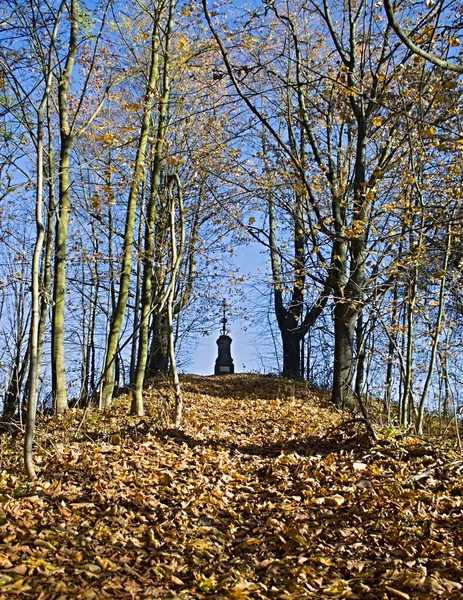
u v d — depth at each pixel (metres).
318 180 13.53
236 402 16.00
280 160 14.96
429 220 11.74
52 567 4.38
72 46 12.45
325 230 11.33
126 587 4.29
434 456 7.78
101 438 8.98
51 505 5.78
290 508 6.11
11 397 15.34
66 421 10.84
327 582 4.48
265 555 5.04
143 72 14.05
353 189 14.12
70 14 12.33
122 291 13.38
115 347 13.43
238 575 4.57
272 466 7.77
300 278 16.02
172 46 14.61
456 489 6.55
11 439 9.40
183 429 9.92
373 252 12.30
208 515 6.06
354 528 5.52
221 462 7.89
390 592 4.23
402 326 11.48
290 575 4.59
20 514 5.36
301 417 12.84
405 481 6.63
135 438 9.09
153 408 12.94
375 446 8.16
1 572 4.20
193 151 15.52
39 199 6.91
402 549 4.95
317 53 17.23
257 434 10.55
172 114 15.90
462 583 4.35
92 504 5.89
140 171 12.24
